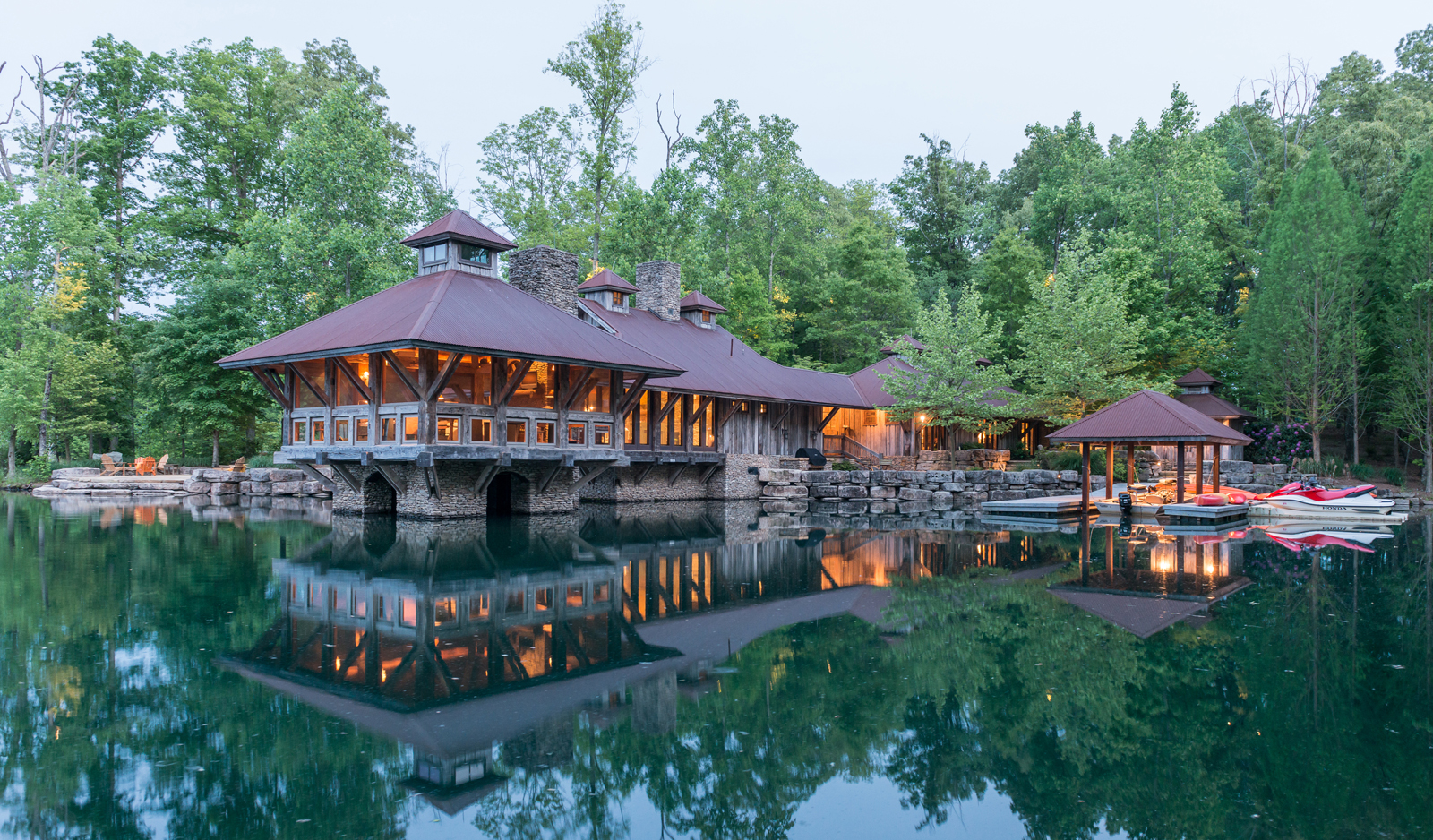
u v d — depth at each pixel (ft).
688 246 122.01
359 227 110.11
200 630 28.58
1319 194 103.55
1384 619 30.66
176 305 113.91
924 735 18.93
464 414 60.64
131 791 15.49
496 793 15.67
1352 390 102.68
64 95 141.59
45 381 119.96
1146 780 16.22
